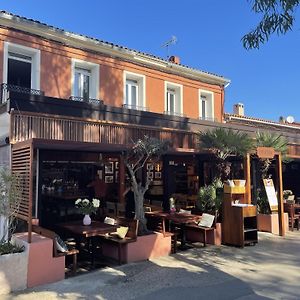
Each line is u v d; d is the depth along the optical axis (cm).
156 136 1133
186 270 716
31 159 652
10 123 832
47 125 898
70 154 996
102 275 682
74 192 1156
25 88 1209
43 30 1264
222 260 795
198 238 988
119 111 1056
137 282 642
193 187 1314
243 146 1031
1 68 1174
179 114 1728
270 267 741
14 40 1212
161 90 1662
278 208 1113
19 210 693
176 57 1812
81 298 566
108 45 1430
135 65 1561
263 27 505
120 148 868
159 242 826
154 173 1273
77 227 770
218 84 1927
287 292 591
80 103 974
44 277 633
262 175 1203
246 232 954
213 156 1091
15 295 578
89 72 1444
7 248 625
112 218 860
